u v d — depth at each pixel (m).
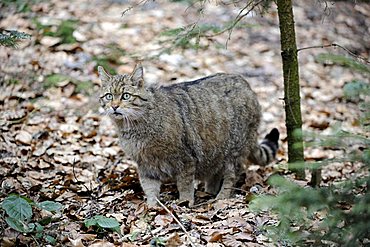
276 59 12.46
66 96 10.51
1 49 11.48
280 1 7.05
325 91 11.57
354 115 10.80
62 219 5.94
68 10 13.14
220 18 12.99
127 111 6.50
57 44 11.82
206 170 7.24
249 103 7.47
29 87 10.67
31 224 5.27
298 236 3.90
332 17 14.38
